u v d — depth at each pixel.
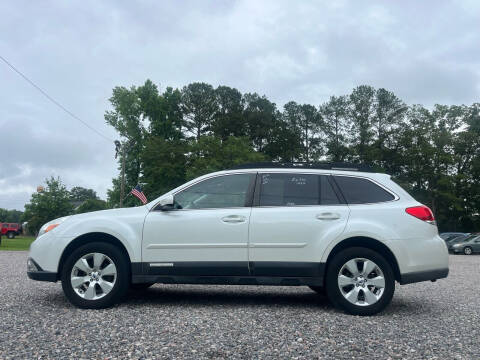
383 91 70.06
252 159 44.50
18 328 4.93
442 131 60.31
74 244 6.24
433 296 7.82
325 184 6.27
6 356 3.94
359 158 66.38
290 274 5.96
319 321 5.46
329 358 4.04
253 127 71.94
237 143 46.09
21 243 36.22
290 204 6.16
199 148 46.16
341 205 6.12
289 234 5.99
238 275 6.01
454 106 61.06
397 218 6.00
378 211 6.05
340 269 5.87
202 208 6.21
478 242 34.75
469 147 60.62
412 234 5.95
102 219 6.17
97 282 6.04
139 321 5.30
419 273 5.89
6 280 8.97
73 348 4.20
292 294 7.75
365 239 5.98
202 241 6.05
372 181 6.28
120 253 6.03
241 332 4.86
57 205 55.72
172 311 5.91
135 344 4.34
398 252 5.88
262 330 4.96
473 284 9.74
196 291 7.89
